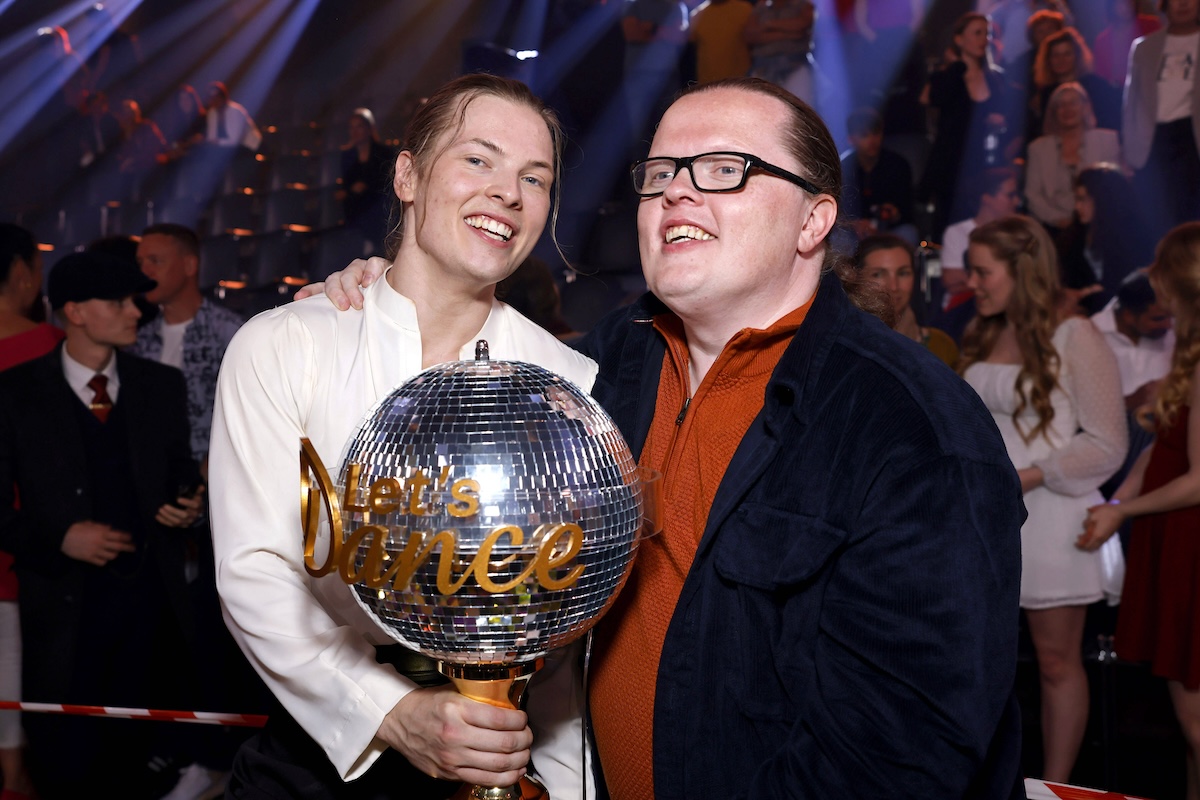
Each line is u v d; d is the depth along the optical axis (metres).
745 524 1.25
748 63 6.92
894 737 1.11
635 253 6.88
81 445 3.06
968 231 5.63
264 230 9.11
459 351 1.49
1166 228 5.35
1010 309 3.18
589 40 7.50
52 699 3.02
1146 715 3.87
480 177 1.36
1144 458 3.53
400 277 1.45
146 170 9.13
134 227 9.05
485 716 1.05
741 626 1.24
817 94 6.82
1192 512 2.87
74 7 9.67
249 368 1.34
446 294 1.44
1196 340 2.92
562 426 0.97
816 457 1.25
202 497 3.18
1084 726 3.18
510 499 0.93
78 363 3.12
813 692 1.19
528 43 9.64
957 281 5.47
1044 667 3.21
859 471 1.21
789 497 1.24
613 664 1.36
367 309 1.42
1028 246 3.14
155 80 10.12
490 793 1.09
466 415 0.95
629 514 1.01
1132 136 5.51
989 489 1.17
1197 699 2.85
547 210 1.43
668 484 1.37
